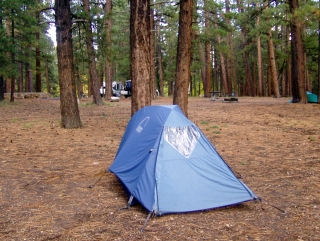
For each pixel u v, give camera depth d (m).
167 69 47.00
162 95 41.09
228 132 11.14
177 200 4.58
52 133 11.16
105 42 15.68
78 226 4.20
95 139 10.23
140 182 4.88
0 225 4.23
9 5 20.33
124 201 5.12
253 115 15.54
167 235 3.93
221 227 4.15
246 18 23.38
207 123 13.11
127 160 5.71
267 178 6.21
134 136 5.98
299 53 19.20
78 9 16.75
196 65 32.19
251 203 4.96
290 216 4.50
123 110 19.56
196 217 4.45
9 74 22.31
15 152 8.45
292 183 5.89
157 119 5.49
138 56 9.80
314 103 19.55
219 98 32.16
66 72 11.89
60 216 4.53
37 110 19.80
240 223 4.27
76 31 14.77
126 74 45.72
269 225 4.21
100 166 7.20
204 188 4.77
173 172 4.79
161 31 37.88
